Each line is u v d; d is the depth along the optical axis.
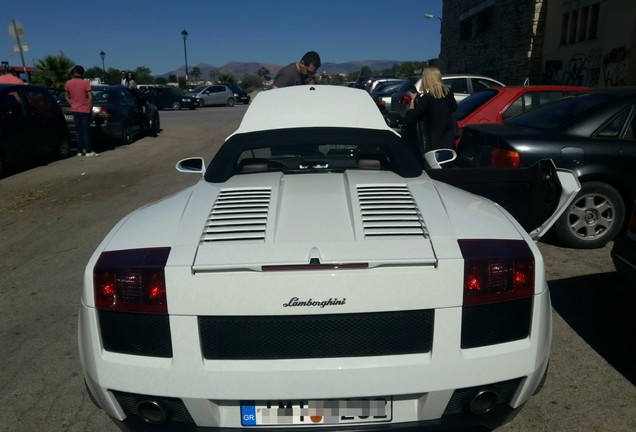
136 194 7.91
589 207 4.86
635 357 3.19
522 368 2.06
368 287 1.96
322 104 3.62
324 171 3.12
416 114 6.16
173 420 2.06
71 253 5.34
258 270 1.98
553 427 2.58
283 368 1.96
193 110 31.69
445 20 27.31
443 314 1.99
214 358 2.00
